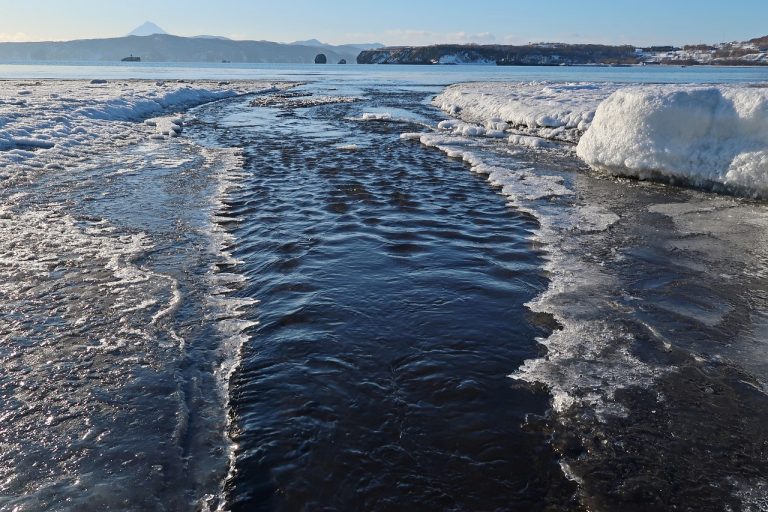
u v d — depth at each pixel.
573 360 4.38
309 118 21.72
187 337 4.68
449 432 3.52
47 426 3.54
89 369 4.17
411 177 10.80
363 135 16.83
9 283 5.61
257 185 9.96
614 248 6.94
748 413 3.73
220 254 6.58
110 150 13.40
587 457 3.32
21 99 19.64
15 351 4.38
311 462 3.26
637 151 10.58
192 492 3.04
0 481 3.07
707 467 3.24
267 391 3.95
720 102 9.87
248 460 3.28
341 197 9.13
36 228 7.32
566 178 10.95
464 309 5.25
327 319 5.00
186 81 50.66
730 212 8.49
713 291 5.68
